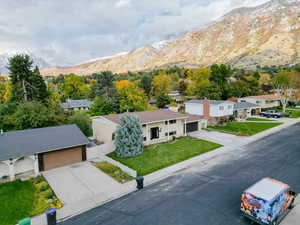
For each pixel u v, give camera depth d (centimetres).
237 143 2447
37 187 1498
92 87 8119
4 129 2633
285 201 1045
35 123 2566
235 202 1202
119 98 4641
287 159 1852
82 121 3173
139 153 2117
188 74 10788
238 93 6284
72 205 1234
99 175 1677
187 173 1638
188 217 1073
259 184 1079
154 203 1220
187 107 4212
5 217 1128
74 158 1980
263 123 3600
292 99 5816
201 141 2567
